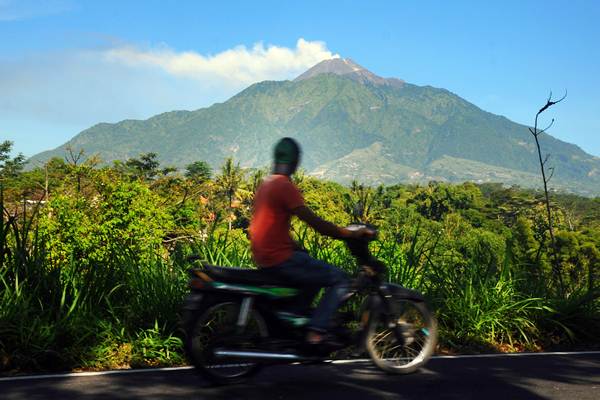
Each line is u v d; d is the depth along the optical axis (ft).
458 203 479.41
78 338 18.57
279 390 15.21
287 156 15.98
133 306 20.54
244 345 15.42
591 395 15.66
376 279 17.06
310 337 15.70
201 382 15.90
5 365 17.33
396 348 17.69
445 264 25.41
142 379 16.15
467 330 22.80
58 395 14.51
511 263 26.63
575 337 23.79
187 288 20.99
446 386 16.05
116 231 126.82
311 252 24.47
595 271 26.99
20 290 19.30
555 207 262.88
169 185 182.29
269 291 15.58
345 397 14.71
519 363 19.29
